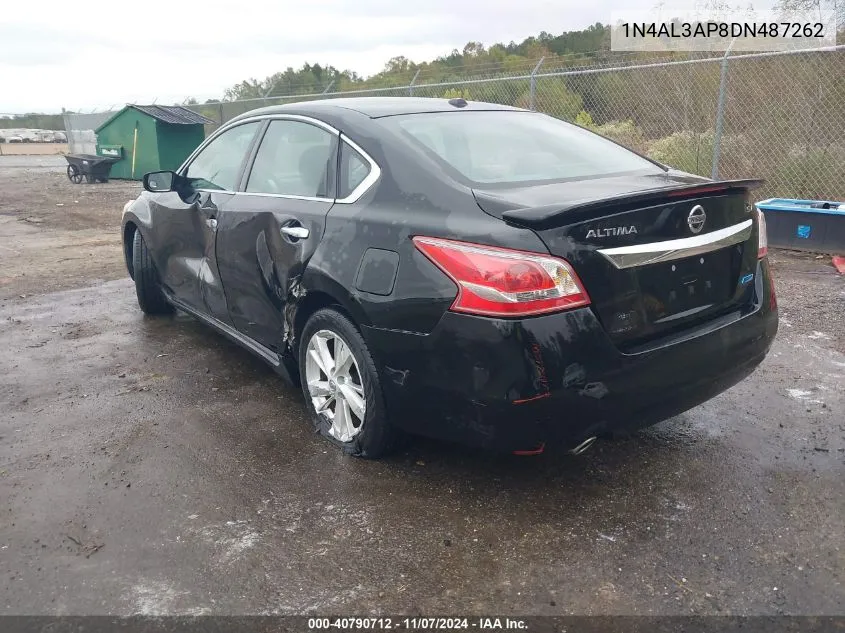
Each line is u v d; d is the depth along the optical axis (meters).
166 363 4.66
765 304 3.13
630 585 2.41
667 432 3.51
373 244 2.94
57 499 3.00
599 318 2.53
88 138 25.17
